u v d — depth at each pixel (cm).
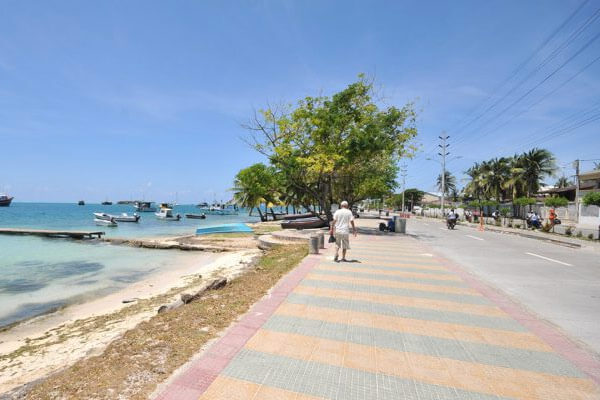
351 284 688
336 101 1941
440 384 320
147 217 7462
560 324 513
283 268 905
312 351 384
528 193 4794
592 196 2277
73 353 551
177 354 379
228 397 296
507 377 335
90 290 1067
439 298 596
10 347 599
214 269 1262
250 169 2341
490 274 880
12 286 1128
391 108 1997
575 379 333
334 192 2958
